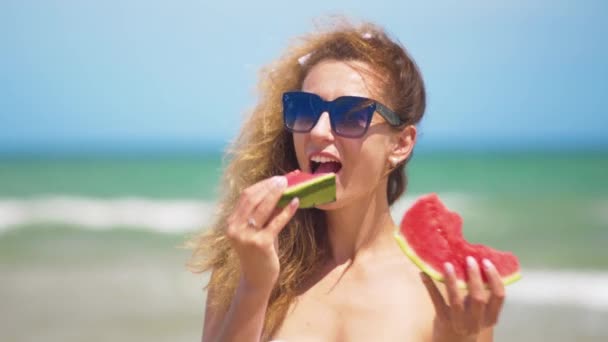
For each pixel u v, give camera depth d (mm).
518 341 10938
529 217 28844
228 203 3818
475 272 2449
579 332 11359
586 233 23969
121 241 22797
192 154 128125
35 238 23891
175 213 31406
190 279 15500
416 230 2807
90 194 41812
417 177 55562
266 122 3785
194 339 11078
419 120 3434
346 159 3186
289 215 2764
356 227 3387
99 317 12469
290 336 3256
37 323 12172
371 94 3213
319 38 3660
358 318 3172
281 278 3391
